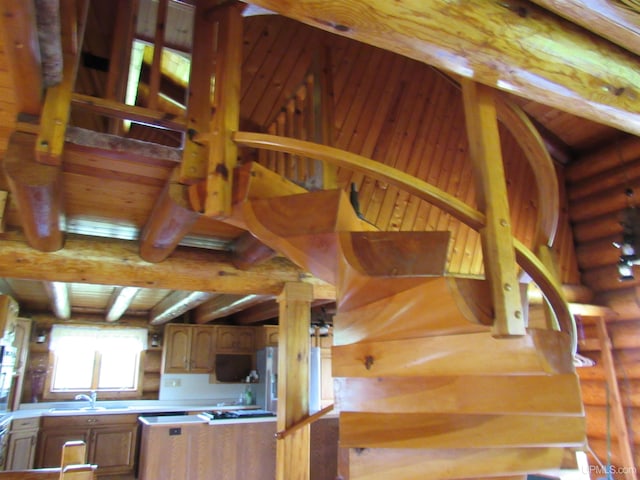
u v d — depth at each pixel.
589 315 5.08
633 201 5.27
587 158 5.80
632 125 2.27
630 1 1.84
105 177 2.44
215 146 2.07
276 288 4.06
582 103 2.07
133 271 3.63
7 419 5.61
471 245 5.11
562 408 1.66
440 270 1.66
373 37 1.60
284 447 3.61
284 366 3.85
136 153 2.17
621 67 2.09
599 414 5.17
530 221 5.66
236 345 8.19
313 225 1.87
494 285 1.68
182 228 2.82
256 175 2.01
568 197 5.96
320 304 6.24
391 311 1.75
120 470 6.68
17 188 2.10
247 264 3.83
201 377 8.03
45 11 1.55
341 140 4.56
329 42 4.69
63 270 3.43
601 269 5.49
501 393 1.65
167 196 2.41
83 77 4.30
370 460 1.76
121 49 2.62
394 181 1.83
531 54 1.86
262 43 4.21
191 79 2.39
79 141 2.06
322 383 6.52
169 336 7.89
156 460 5.06
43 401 7.39
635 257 3.89
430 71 5.43
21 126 2.03
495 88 1.99
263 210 1.95
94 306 7.74
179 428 5.23
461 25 1.68
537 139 2.17
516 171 5.78
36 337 7.51
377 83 4.97
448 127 5.37
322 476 5.44
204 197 2.17
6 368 5.34
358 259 1.73
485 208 1.79
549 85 1.94
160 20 2.50
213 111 2.21
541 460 1.93
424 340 1.68
